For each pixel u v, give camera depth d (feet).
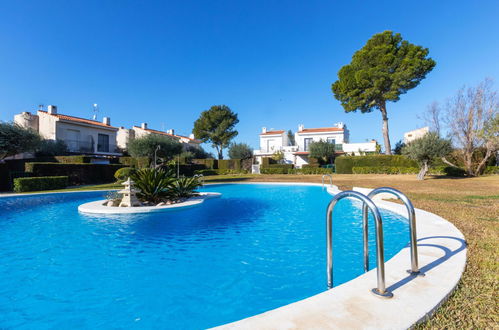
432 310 6.41
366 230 9.47
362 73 82.58
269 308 8.64
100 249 15.15
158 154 85.87
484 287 7.65
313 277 10.93
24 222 22.31
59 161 67.56
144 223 21.86
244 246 15.52
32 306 8.96
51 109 88.79
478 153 68.13
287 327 5.71
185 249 15.05
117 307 8.84
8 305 9.03
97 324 7.92
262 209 28.99
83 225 21.17
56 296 9.61
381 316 6.10
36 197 41.06
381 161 87.04
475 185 44.68
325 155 109.60
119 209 26.21
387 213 23.90
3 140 56.13
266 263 12.69
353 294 7.27
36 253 14.52
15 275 11.55
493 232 13.93
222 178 82.28
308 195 42.68
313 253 14.08
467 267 9.12
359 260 12.78
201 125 155.12
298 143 129.29
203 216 24.89
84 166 62.23
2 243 16.39
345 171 93.40
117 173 60.85
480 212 20.13
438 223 16.25
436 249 11.02
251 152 135.95
